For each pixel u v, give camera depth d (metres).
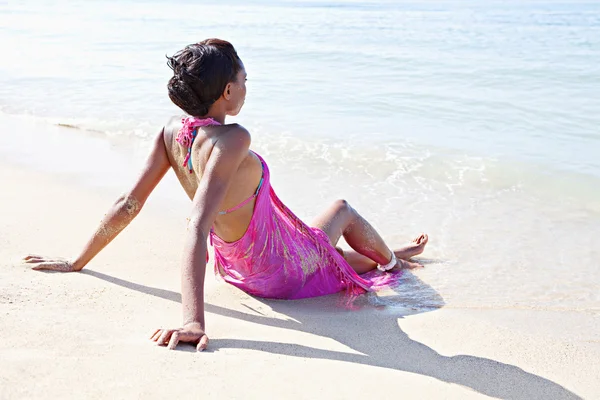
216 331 2.96
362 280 3.86
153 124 7.57
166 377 2.29
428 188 5.71
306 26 16.98
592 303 3.73
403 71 10.80
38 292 3.11
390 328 3.31
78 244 4.03
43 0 25.97
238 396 2.22
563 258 4.39
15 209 4.70
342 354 2.87
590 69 10.79
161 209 5.00
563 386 2.74
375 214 5.11
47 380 2.15
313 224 3.86
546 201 5.44
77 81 9.89
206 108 3.06
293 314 3.41
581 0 26.38
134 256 3.97
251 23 17.73
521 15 19.92
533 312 3.59
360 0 26.97
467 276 4.12
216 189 2.96
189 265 2.82
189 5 24.11
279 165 6.26
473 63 11.45
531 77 10.26
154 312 3.05
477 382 2.71
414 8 22.95
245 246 3.43
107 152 6.50
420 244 4.35
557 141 7.06
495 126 7.64
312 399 2.28
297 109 8.36
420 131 7.43
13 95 8.96
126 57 12.12
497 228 4.89
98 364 2.32
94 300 3.11
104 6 23.44
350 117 8.01
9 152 6.38
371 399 2.35
